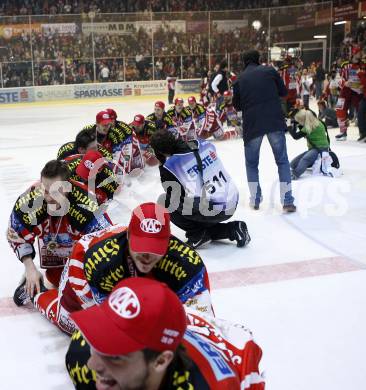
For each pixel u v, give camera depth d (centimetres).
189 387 124
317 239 466
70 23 2102
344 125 1023
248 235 441
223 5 2520
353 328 307
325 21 2198
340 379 257
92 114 1723
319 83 1975
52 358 281
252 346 153
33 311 337
